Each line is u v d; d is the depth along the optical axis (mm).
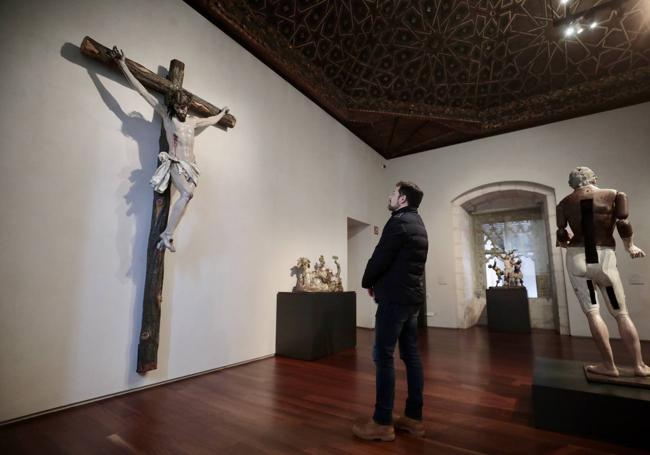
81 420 2309
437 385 3105
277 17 4562
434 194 8055
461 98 6781
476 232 8930
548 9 4887
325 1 4594
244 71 4492
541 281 8016
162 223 3109
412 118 6762
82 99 2781
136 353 2979
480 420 2318
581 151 6543
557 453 1878
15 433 2105
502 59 5898
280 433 2121
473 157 7664
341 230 6523
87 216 2742
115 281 2885
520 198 7750
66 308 2564
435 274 7789
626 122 6238
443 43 5605
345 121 6789
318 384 3162
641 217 5906
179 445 1961
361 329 7195
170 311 3307
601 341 2396
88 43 2697
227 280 3932
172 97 3178
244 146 4359
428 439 2039
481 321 8391
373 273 2133
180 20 3693
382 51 5695
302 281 4875
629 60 5672
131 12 3223
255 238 4398
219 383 3189
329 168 6309
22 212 2383
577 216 2590
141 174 3156
